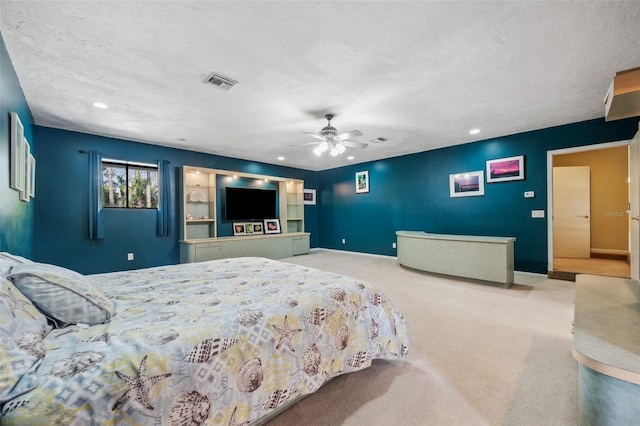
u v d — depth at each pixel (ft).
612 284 5.84
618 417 3.01
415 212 19.44
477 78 8.45
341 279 6.61
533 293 11.62
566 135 13.29
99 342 3.47
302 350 4.60
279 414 4.83
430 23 5.97
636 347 3.29
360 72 8.02
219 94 9.40
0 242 6.04
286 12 5.58
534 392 5.32
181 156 17.53
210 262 9.05
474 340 7.49
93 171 13.91
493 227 15.80
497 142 15.55
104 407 2.74
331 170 25.39
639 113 5.12
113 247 14.89
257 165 21.95
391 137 15.25
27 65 7.45
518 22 5.95
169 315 4.37
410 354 6.79
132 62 7.40
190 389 3.32
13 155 6.97
